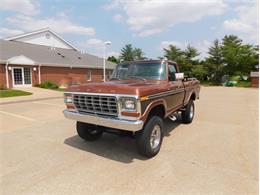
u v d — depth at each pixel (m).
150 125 3.90
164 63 5.15
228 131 5.84
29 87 20.09
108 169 3.56
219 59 38.28
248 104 11.49
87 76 27.48
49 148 4.57
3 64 18.39
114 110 3.67
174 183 3.09
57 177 3.31
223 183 3.07
